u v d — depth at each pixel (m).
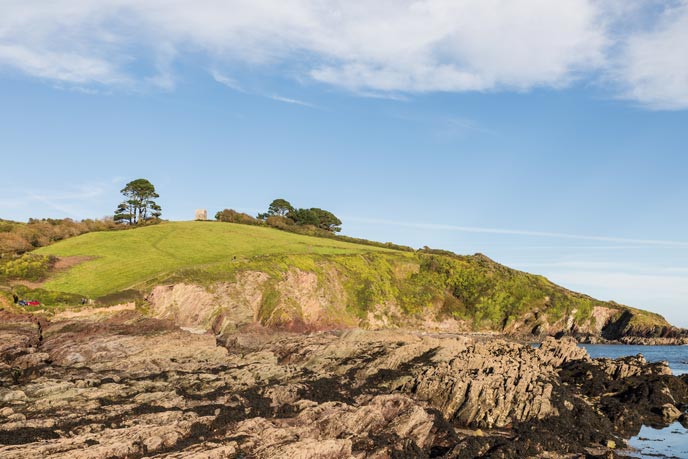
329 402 31.02
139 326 62.78
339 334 62.12
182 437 25.53
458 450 27.73
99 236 108.81
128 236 110.06
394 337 56.44
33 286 76.50
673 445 31.88
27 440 24.42
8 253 87.75
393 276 116.69
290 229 148.25
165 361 47.53
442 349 45.75
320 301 94.69
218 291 80.44
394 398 33.00
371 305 103.75
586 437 32.09
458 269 124.06
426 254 130.62
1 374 40.47
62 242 103.38
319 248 117.56
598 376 44.69
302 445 23.62
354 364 45.53
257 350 58.16
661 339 107.50
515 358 45.34
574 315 117.12
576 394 40.62
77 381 37.28
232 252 102.88
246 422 26.88
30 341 54.28
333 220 179.50
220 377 39.53
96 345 51.44
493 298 117.69
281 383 38.41
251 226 136.88
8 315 62.22
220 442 24.19
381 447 26.42
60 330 60.00
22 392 33.44
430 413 32.22
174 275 79.06
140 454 23.30
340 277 105.19
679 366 66.31
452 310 115.50
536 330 114.19
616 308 120.38
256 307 84.31
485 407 34.25
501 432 32.53
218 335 74.00
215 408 30.81
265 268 90.69
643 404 39.78
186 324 74.56
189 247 104.12
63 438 24.70
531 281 125.25
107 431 25.17
